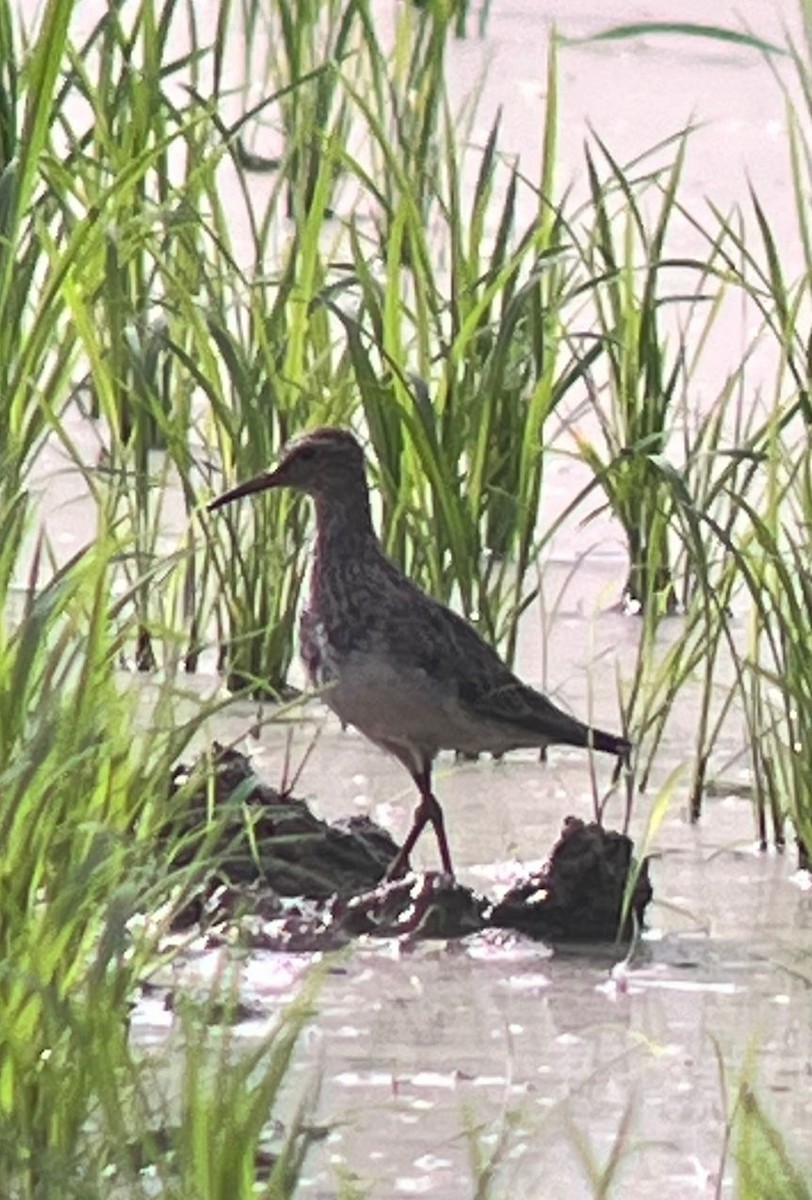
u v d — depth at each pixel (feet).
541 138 76.02
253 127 72.18
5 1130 28.32
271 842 38.42
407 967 38.19
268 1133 32.45
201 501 50.19
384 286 56.34
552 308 51.98
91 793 32.65
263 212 67.77
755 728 44.04
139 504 47.65
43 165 44.93
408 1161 32.04
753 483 56.44
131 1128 30.01
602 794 45.73
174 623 48.44
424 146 53.67
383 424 49.03
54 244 41.39
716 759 47.21
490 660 42.34
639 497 53.62
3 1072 28.81
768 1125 30.50
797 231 70.49
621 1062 35.32
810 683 42.45
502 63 82.69
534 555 49.67
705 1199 31.42
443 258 60.29
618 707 49.19
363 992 37.24
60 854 31.35
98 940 31.91
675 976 38.37
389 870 40.65
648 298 53.62
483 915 39.70
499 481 52.95
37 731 31.94
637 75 82.43
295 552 49.47
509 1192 31.35
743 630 52.54
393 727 42.19
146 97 49.19
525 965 38.45
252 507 51.90
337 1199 30.63
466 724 42.09
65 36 37.78
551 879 39.73
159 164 49.70
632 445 50.21
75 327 39.40
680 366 54.29
